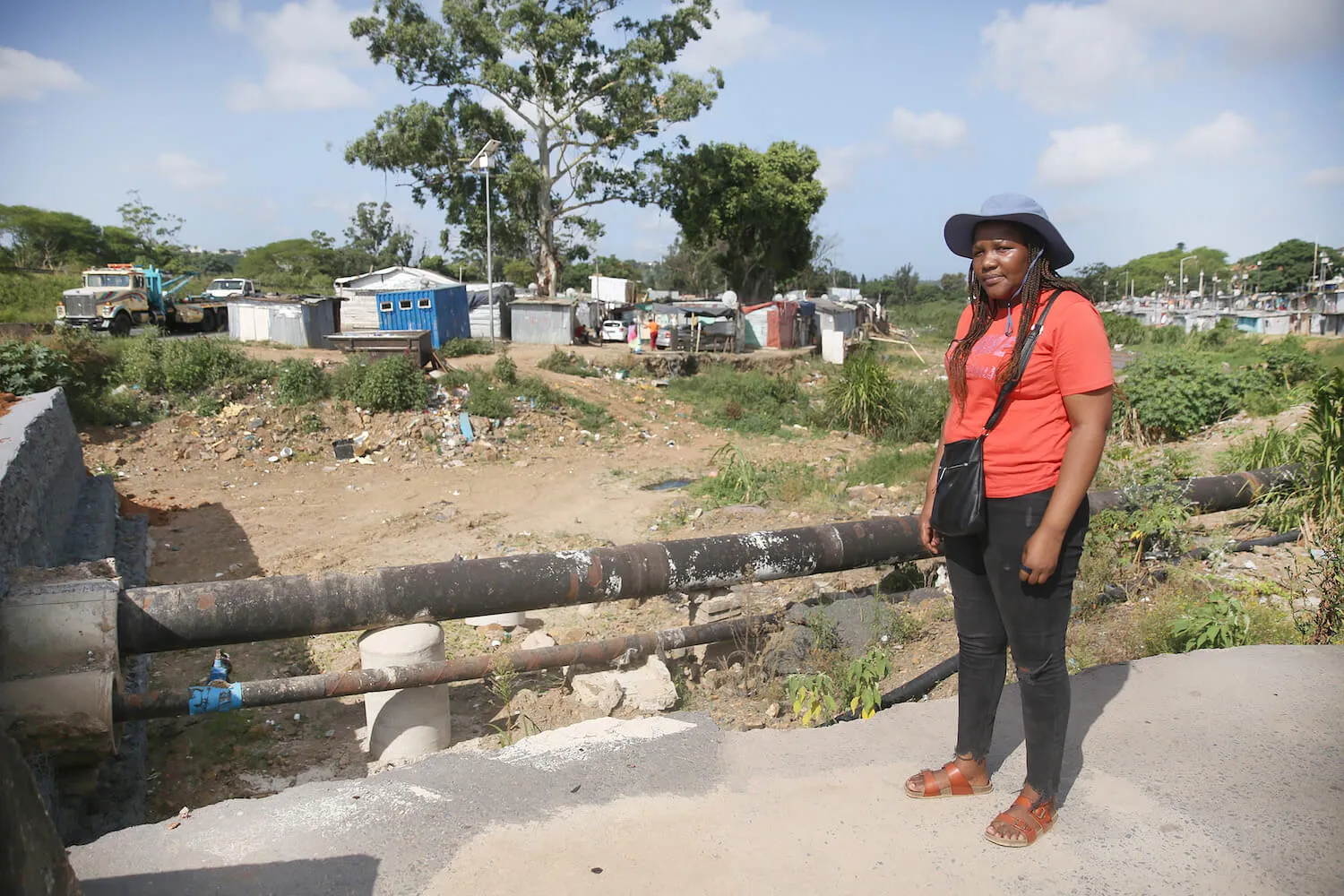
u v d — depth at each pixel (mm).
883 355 41062
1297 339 29391
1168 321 73438
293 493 13688
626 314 37031
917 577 8047
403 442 16281
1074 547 2439
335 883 2391
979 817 2732
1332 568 5812
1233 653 3998
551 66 37938
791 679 5410
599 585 5664
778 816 2732
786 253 54500
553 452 17109
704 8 38500
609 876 2432
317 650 7422
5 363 15008
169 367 16875
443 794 2852
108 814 4617
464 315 28469
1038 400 2426
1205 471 12180
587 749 3148
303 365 17500
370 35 35438
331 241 71812
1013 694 3811
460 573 5297
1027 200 2398
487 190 29141
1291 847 2561
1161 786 2912
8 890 1526
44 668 3916
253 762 5625
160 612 4535
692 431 20266
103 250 63875
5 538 5082
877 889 2385
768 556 6223
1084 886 2396
